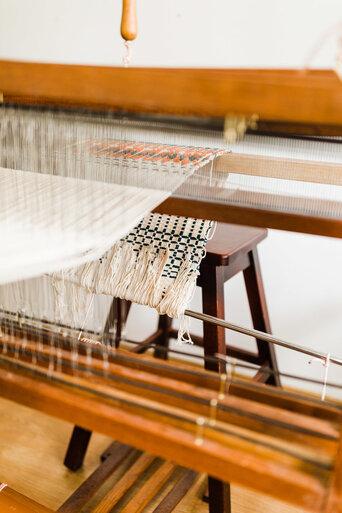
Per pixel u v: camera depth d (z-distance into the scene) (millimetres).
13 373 675
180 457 587
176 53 1641
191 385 648
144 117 625
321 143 700
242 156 998
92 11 1702
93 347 756
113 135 806
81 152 866
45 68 535
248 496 1431
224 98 485
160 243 1023
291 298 1768
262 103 475
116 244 1039
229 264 1120
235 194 926
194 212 901
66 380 660
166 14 1610
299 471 545
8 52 1885
